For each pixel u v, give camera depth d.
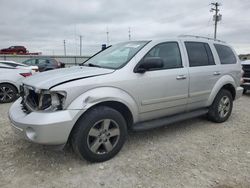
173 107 4.40
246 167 3.48
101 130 3.47
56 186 2.98
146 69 3.85
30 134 3.16
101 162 3.56
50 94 3.17
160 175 3.24
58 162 3.55
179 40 4.60
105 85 3.47
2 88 7.70
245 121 5.73
